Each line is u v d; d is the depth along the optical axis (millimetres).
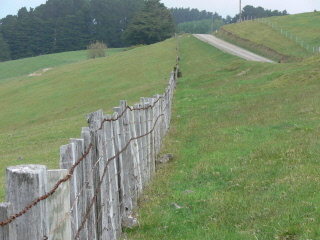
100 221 5867
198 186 10039
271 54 54969
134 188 8875
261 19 89875
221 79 35375
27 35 152750
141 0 163375
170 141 15945
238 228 7148
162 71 52844
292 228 6715
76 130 25109
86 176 5105
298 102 19828
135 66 57344
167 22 119250
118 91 45750
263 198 8336
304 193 8281
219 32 85125
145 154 10539
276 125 16062
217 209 8188
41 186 3066
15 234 2709
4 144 24203
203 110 22828
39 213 3059
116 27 160375
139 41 120875
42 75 64938
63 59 122250
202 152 13555
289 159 11031
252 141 14047
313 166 10078
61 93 48375
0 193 12602
